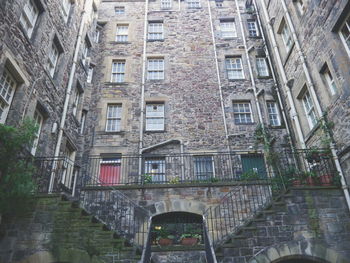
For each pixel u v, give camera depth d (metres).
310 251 6.44
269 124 12.37
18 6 7.50
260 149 11.71
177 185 9.27
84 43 13.30
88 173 11.21
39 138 8.64
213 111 12.83
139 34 15.07
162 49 14.53
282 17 11.39
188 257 7.77
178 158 11.65
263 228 6.63
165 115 12.70
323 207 6.90
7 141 5.72
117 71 14.07
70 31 11.31
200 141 12.12
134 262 6.00
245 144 12.02
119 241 6.19
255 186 9.23
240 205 9.02
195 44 14.70
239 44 14.71
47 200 6.57
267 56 13.87
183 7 16.03
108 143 12.00
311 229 6.66
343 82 7.47
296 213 6.81
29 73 7.95
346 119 7.32
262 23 14.75
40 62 8.68
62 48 10.42
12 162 5.91
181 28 15.26
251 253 6.37
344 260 6.39
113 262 5.99
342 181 7.15
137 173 11.38
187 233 8.84
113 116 12.89
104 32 15.15
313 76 9.07
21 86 7.55
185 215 9.31
